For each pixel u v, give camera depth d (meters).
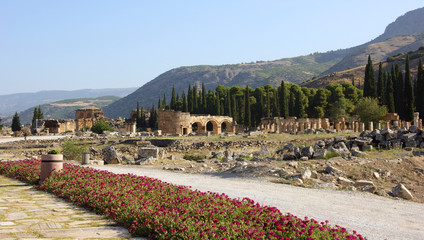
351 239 8.30
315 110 110.50
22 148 55.84
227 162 28.70
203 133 75.25
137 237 8.89
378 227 11.23
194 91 123.56
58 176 15.83
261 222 9.26
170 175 22.11
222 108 116.56
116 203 11.15
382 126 66.12
